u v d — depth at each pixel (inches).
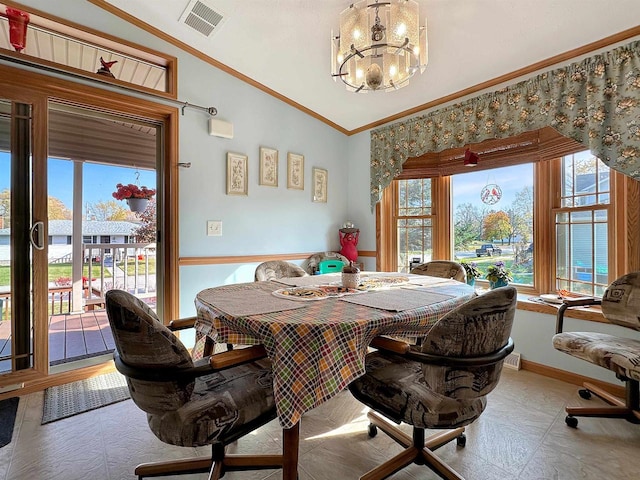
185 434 40.3
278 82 120.3
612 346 63.5
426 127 119.6
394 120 132.6
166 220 104.0
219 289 67.7
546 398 78.0
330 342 41.6
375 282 75.8
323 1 83.5
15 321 81.0
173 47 101.9
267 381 49.0
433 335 43.8
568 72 84.3
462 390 43.8
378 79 70.7
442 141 114.6
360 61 74.7
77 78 85.8
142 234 117.3
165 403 40.0
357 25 66.7
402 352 45.2
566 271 95.1
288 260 132.0
